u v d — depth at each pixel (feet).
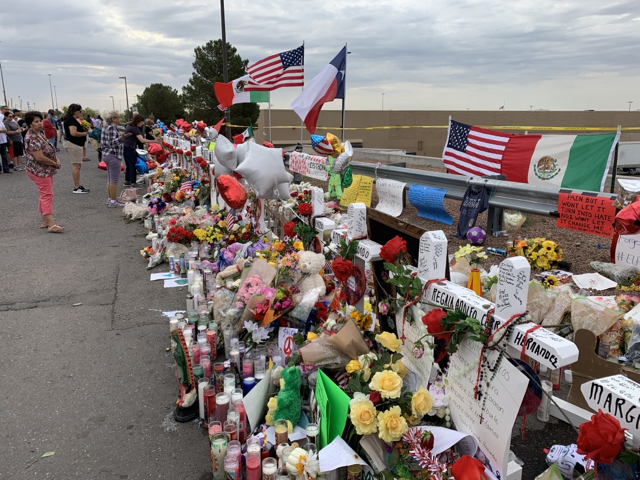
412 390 8.34
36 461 9.64
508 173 26.61
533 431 10.12
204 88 110.52
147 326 15.93
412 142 118.52
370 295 11.73
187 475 9.24
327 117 115.44
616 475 5.55
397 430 7.29
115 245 26.40
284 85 32.35
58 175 56.49
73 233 28.94
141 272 21.70
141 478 9.17
